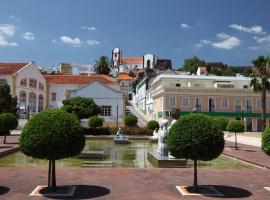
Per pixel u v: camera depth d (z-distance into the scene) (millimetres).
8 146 27953
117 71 161500
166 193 11867
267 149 11711
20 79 65500
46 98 74875
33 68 69938
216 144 11625
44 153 11023
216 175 15703
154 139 37312
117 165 20016
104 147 31781
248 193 12211
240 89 66000
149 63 167625
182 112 63188
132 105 111375
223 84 67875
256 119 66562
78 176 14711
